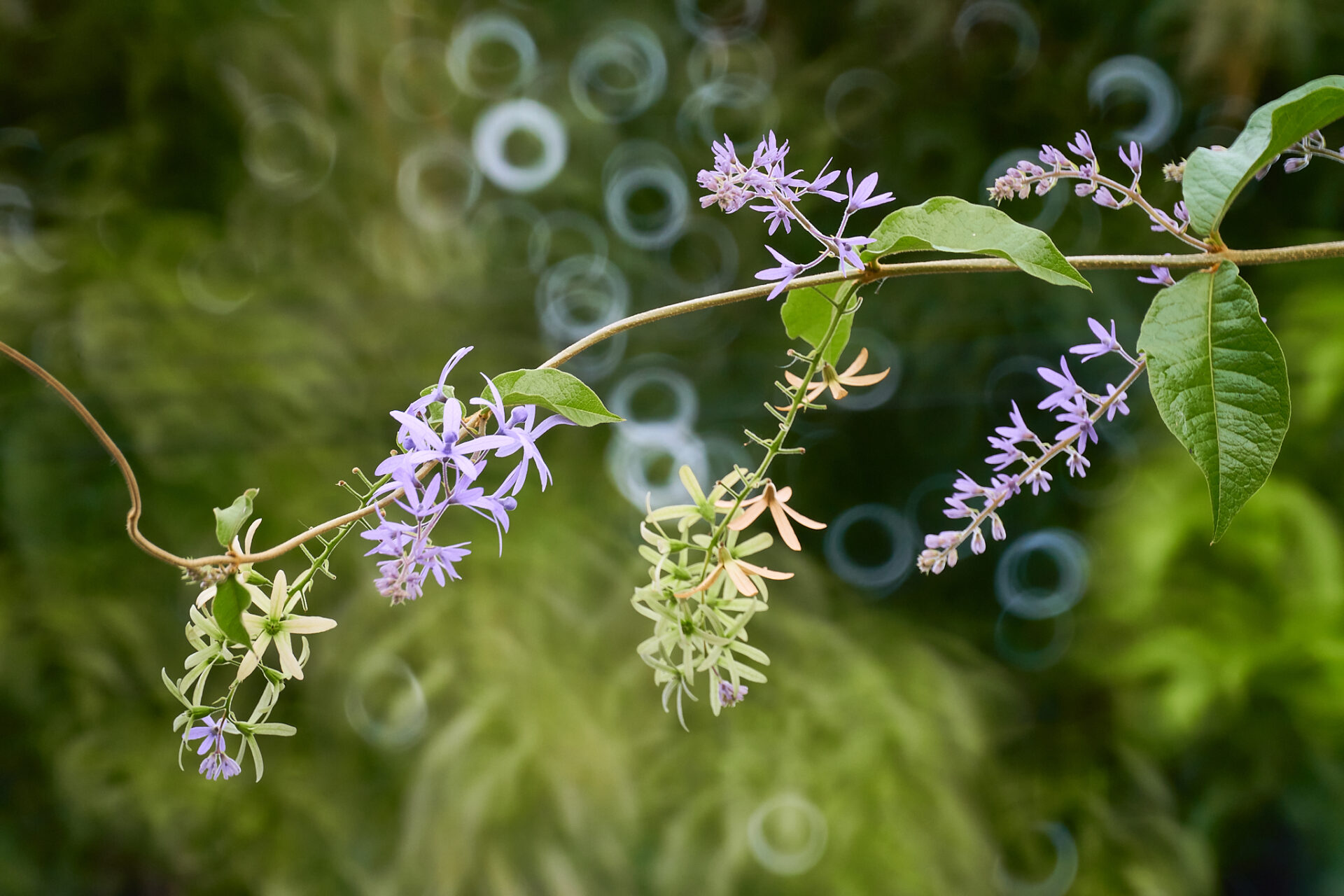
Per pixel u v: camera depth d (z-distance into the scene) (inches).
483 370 133.6
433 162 142.0
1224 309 49.3
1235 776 129.8
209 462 124.5
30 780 117.3
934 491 149.7
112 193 137.6
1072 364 141.2
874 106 147.7
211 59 136.8
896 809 112.0
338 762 115.1
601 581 123.3
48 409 125.0
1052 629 145.9
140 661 119.6
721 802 110.8
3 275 128.9
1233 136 133.8
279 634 48.2
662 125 151.4
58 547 123.7
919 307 145.7
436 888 102.0
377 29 138.8
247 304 133.1
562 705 111.0
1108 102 140.9
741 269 148.6
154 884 117.6
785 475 148.0
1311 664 123.6
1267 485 130.4
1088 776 133.8
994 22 144.7
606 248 148.4
